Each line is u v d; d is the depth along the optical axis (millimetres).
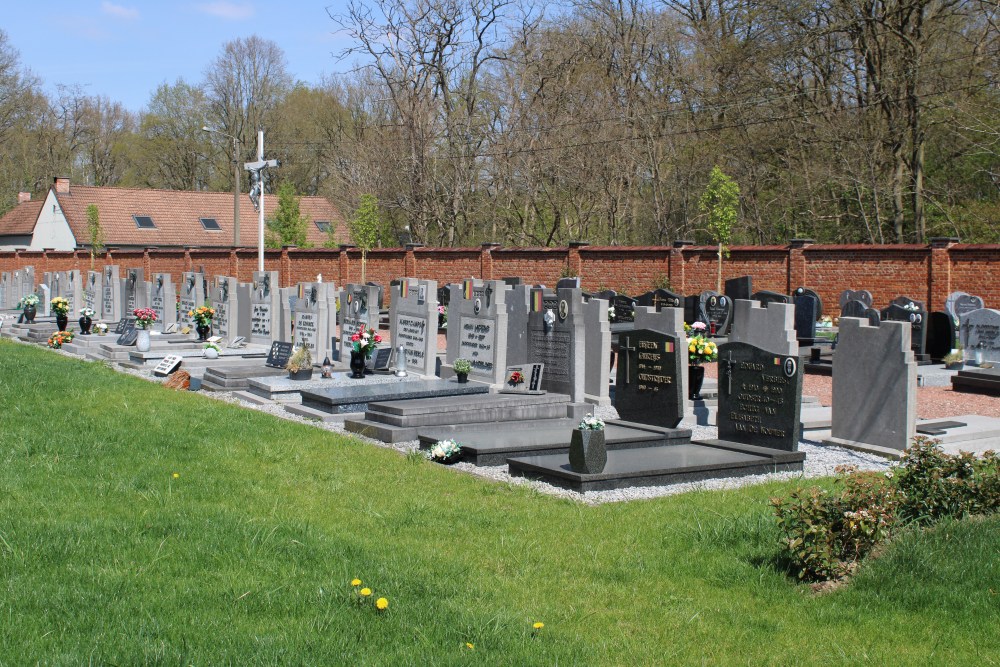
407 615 6211
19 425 12500
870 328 12500
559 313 15617
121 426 12742
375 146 51281
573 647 5934
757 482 10711
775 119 38750
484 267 37750
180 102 76000
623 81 46062
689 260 32562
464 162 48938
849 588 6941
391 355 18688
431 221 50906
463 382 15875
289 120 71062
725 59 41969
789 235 40562
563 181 46594
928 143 36281
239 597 6348
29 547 7133
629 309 25812
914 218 35750
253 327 23078
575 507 9398
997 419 14188
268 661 5371
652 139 44156
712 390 17344
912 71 33812
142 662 5270
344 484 10125
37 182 75625
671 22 45406
